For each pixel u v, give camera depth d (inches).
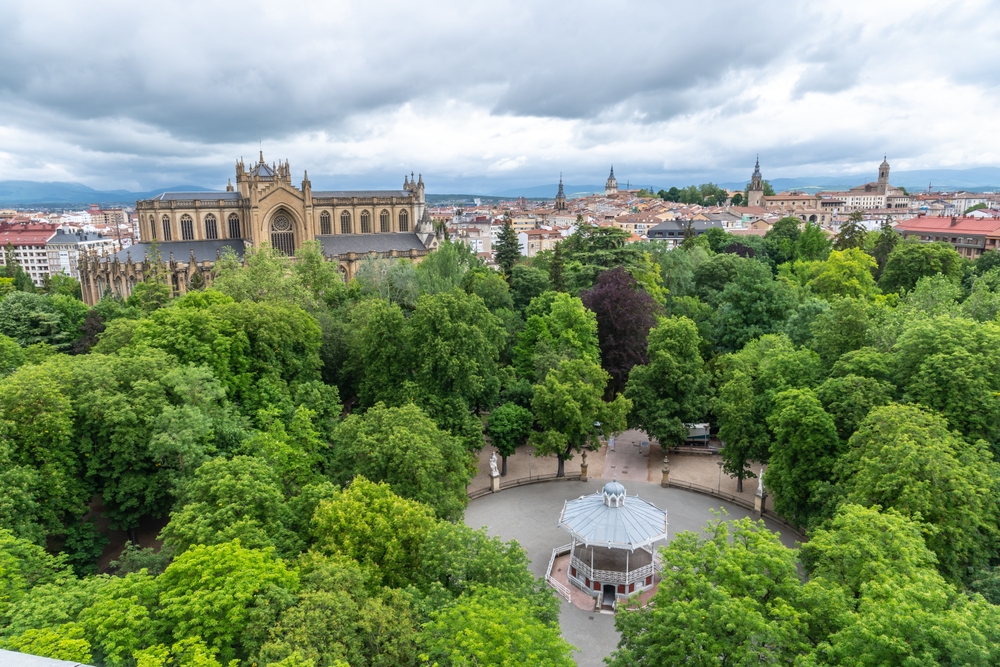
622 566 2039.9
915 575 1176.2
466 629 1074.1
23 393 1790.1
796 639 1116.5
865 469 1657.2
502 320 3378.4
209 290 3107.8
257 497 1551.4
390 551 1491.1
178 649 1042.7
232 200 6397.6
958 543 1456.7
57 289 5905.5
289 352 2689.5
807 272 5068.9
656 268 4717.0
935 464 1509.6
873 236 6309.1
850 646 1011.3
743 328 3627.0
